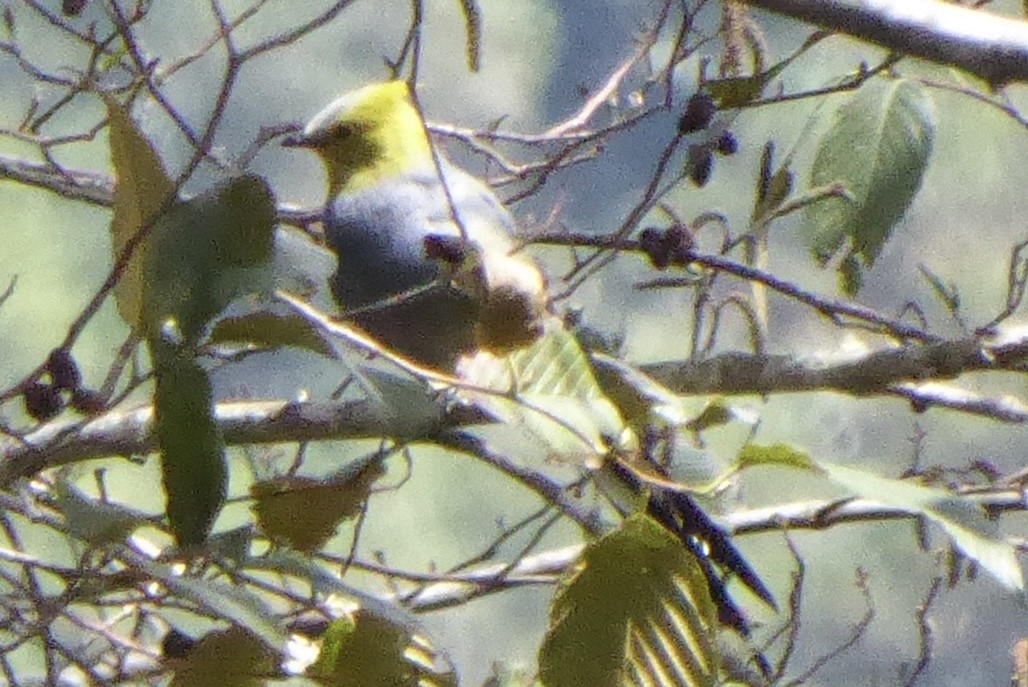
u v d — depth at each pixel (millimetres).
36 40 7777
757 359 6523
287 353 7156
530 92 9969
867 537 8156
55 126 8242
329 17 6398
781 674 6480
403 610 6320
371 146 6672
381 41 9867
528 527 8531
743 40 6512
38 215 8914
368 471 6402
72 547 6445
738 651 6559
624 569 6328
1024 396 7266
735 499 6590
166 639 6379
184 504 6297
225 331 6309
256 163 8961
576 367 6320
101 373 8773
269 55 9352
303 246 6344
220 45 9039
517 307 6324
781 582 7902
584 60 9906
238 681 6355
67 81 6562
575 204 7406
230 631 6352
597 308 8062
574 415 6309
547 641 6332
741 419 6336
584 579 6332
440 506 8719
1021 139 9094
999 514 6547
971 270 9148
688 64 6680
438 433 6430
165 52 8953
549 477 6449
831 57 7902
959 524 6289
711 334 6551
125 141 6324
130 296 6332
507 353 6320
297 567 6316
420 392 6328
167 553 6336
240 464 6953
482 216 6617
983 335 6520
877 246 6512
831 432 8227
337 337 6340
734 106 6477
